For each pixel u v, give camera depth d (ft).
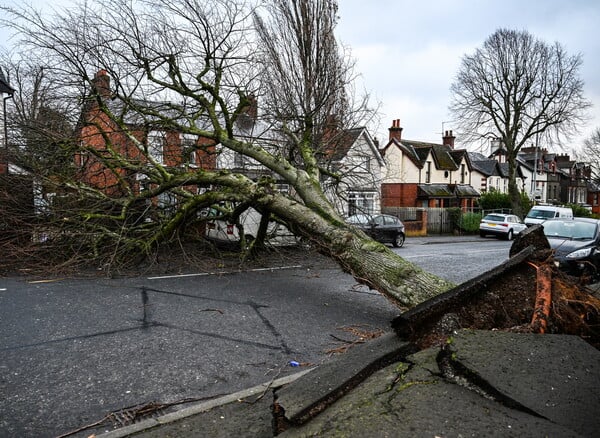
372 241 21.76
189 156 37.45
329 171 38.73
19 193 31.07
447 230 95.86
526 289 11.62
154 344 16.10
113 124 37.14
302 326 18.88
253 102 36.68
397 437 6.28
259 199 27.86
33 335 16.67
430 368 8.18
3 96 45.85
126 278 27.89
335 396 7.97
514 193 101.19
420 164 115.96
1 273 28.27
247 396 11.68
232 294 24.36
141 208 34.22
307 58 41.88
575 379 7.20
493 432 6.08
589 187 229.86
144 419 10.76
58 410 11.09
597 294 13.53
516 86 98.22
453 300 10.69
